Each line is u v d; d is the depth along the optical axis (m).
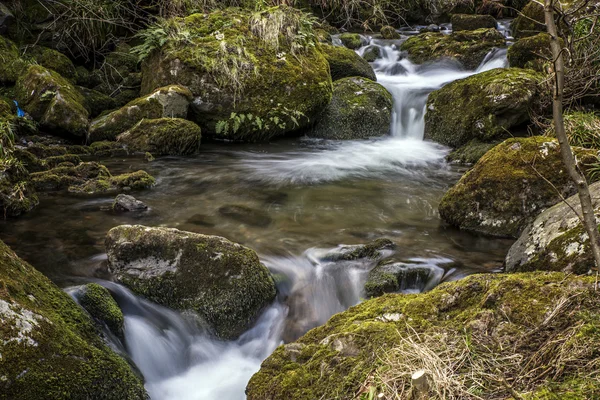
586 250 3.66
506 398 2.27
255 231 5.38
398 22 15.98
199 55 8.73
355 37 13.54
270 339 4.09
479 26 13.94
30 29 10.17
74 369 2.82
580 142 6.22
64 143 8.34
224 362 3.90
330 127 9.50
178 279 4.09
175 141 8.03
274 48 9.12
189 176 7.18
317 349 3.02
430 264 4.65
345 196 6.56
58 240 5.02
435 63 12.23
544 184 5.05
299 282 4.52
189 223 5.55
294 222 5.66
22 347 2.68
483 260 4.77
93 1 10.54
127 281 4.16
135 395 3.08
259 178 7.20
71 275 4.31
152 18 11.51
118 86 10.15
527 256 4.11
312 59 9.41
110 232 4.32
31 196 5.88
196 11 10.84
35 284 3.23
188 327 3.97
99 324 3.52
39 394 2.62
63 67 9.84
